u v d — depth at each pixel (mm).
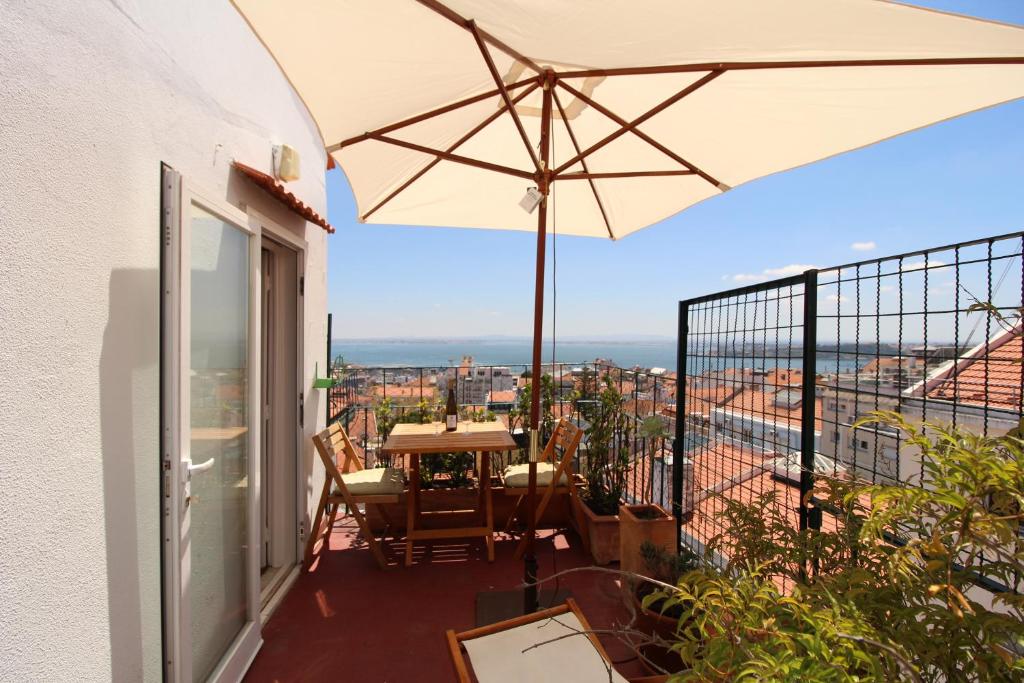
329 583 3121
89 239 1438
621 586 2756
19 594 1188
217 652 2143
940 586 909
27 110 1220
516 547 3639
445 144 2637
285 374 3355
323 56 1820
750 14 1363
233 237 2322
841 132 2025
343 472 3959
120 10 1573
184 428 1809
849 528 1368
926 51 1440
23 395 1209
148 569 1714
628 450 3682
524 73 2107
